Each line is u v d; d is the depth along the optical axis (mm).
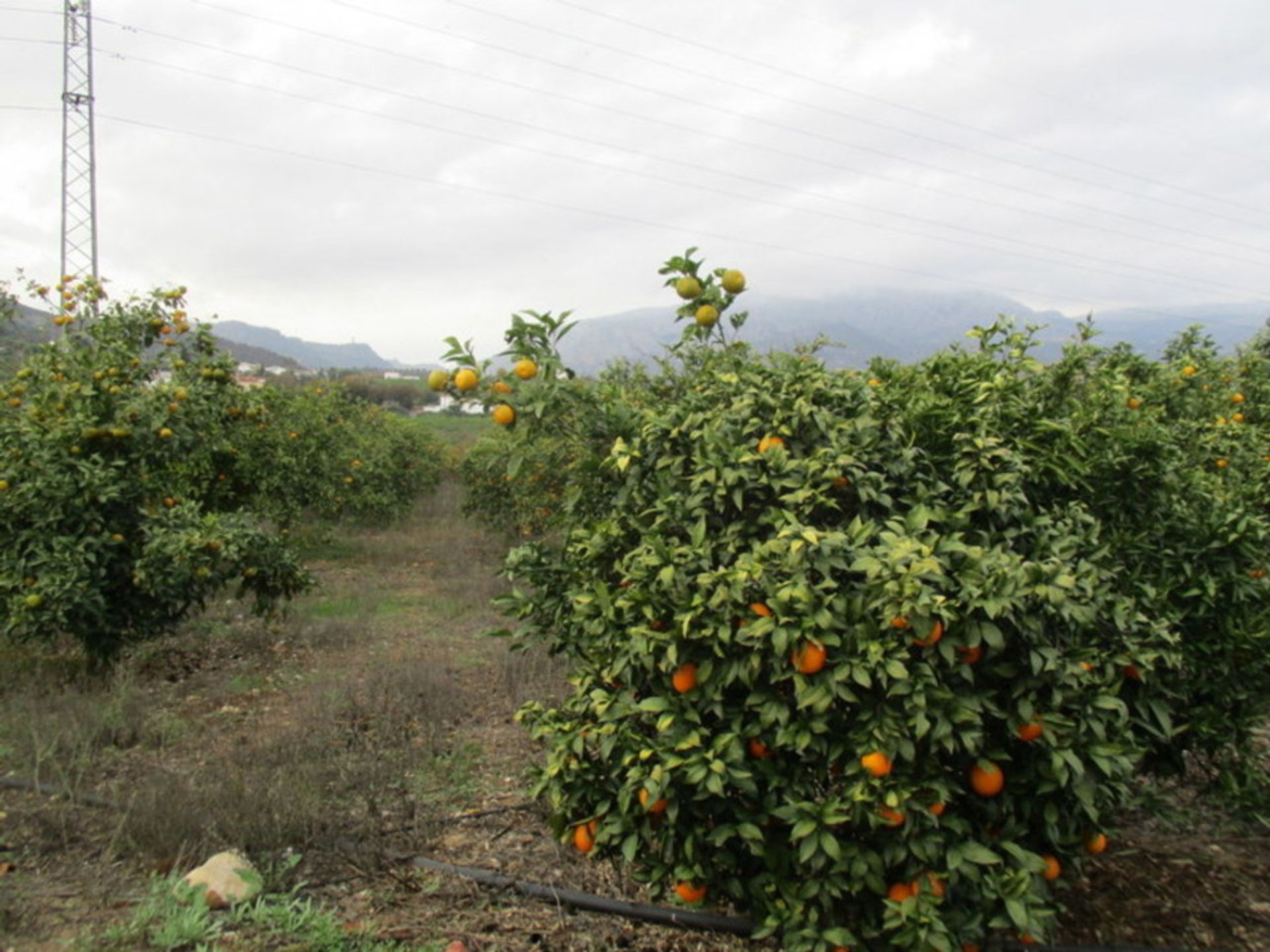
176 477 6418
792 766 2395
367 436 13727
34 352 6215
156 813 3441
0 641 6047
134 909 2902
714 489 2588
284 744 4387
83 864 3246
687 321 3713
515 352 3066
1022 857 2277
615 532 2805
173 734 4715
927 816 2242
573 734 2605
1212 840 3547
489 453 5105
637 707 2420
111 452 5723
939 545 2311
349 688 5422
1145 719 2818
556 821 2744
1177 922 2910
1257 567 3342
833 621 2146
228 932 2773
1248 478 4434
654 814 2488
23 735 4371
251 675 5910
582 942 2807
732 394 2906
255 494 8641
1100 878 3188
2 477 5246
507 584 9141
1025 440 3014
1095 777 2389
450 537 12820
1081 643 2545
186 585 5754
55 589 5113
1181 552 3260
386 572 10398
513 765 4336
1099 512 3240
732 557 2570
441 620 7828
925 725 2098
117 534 5617
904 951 2361
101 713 4742
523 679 5645
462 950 2668
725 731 2387
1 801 3793
